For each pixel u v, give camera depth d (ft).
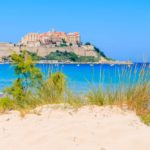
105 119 21.70
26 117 23.57
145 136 18.37
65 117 22.70
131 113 23.16
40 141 18.61
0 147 18.31
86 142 18.06
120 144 17.63
